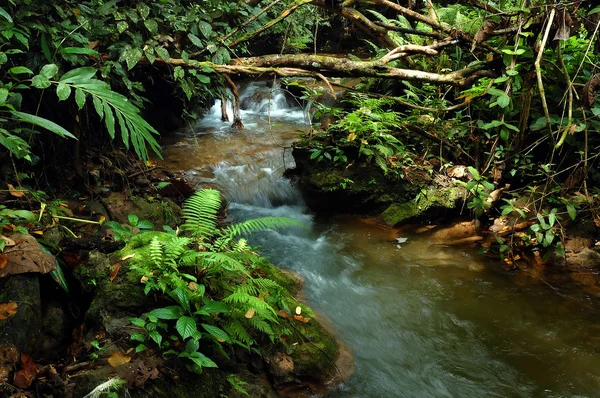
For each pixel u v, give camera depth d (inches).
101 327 109.7
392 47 249.4
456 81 202.1
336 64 203.6
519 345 135.5
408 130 214.8
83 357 103.3
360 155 204.5
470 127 205.2
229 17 229.6
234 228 134.9
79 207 158.9
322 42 431.5
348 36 428.8
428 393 118.9
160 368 100.7
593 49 184.9
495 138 203.0
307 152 210.4
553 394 119.0
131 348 103.7
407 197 198.5
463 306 151.5
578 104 180.7
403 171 201.0
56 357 106.0
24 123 155.3
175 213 176.9
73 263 126.4
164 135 254.5
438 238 187.8
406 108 242.5
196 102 263.3
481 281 163.3
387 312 147.7
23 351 96.1
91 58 176.4
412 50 206.8
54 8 159.8
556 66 179.5
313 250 179.9
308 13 320.8
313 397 113.5
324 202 205.9
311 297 151.6
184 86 194.9
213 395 102.2
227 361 111.1
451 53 243.6
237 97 209.3
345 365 123.4
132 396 93.8
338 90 309.9
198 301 111.7
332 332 135.5
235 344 114.3
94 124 189.5
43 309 113.3
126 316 111.7
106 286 116.3
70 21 167.0
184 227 134.0
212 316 111.4
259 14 218.1
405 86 252.1
